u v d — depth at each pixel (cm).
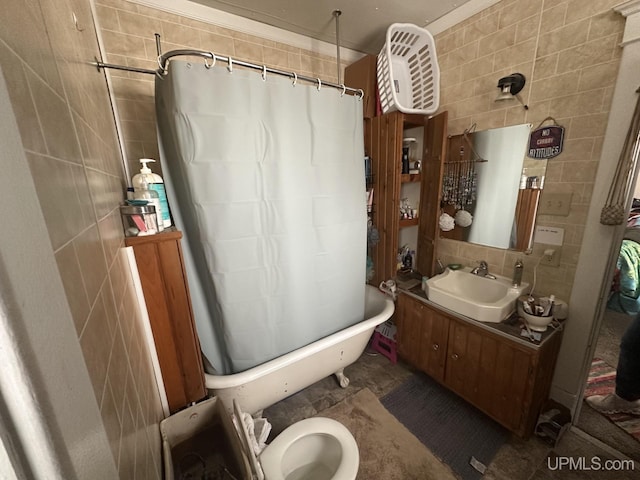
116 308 63
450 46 174
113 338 55
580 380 143
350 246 155
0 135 22
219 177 108
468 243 184
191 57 152
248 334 128
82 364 31
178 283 106
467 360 151
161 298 104
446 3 160
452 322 155
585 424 146
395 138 181
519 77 143
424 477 125
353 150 144
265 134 114
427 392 174
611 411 149
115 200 91
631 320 145
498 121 158
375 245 212
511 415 136
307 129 126
